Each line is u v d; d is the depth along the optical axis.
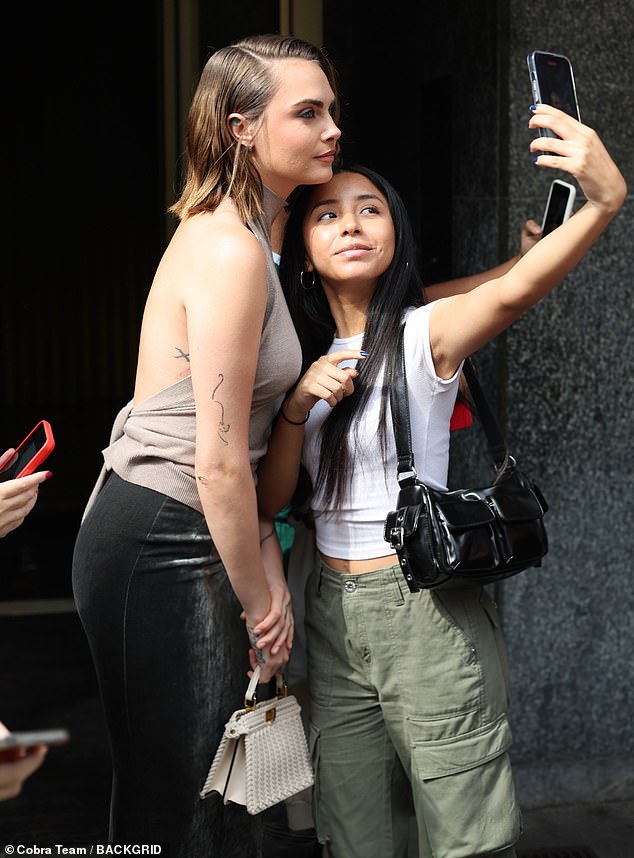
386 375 2.15
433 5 3.29
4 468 2.10
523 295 1.98
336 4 3.59
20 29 8.66
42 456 2.04
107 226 8.91
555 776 3.29
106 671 2.09
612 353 3.22
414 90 3.40
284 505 2.26
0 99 8.72
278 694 2.18
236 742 2.10
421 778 2.18
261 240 2.04
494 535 2.08
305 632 2.39
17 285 8.82
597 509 3.26
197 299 1.94
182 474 2.03
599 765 3.31
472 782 2.15
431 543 2.04
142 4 8.78
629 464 3.26
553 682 3.27
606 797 3.32
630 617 3.30
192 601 2.06
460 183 3.25
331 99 2.07
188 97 3.72
